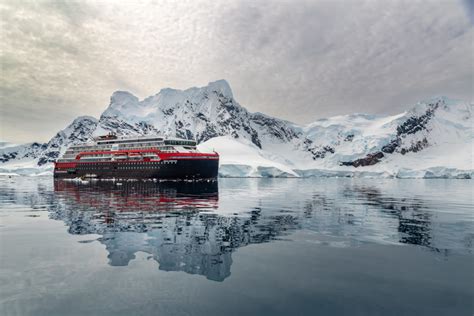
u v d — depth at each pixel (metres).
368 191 84.25
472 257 17.20
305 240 21.30
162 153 118.88
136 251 18.30
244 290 12.69
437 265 15.77
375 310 10.96
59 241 20.72
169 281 13.64
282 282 13.55
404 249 18.94
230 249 18.86
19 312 10.72
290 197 60.12
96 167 132.75
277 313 10.80
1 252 17.92
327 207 41.84
